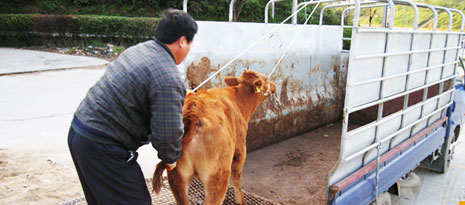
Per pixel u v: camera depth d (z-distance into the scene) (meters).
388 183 3.43
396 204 4.30
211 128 2.45
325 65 6.01
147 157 5.18
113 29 20.70
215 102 2.73
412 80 3.60
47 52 18.67
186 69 3.82
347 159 2.69
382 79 2.93
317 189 4.00
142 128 2.17
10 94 8.91
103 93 2.04
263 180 4.18
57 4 24.27
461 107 5.37
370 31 2.61
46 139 5.74
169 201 3.33
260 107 4.88
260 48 4.62
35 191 3.97
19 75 11.73
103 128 2.02
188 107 2.50
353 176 2.85
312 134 5.78
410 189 4.59
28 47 20.36
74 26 20.41
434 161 5.23
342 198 2.76
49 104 8.08
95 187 2.13
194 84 3.93
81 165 2.10
